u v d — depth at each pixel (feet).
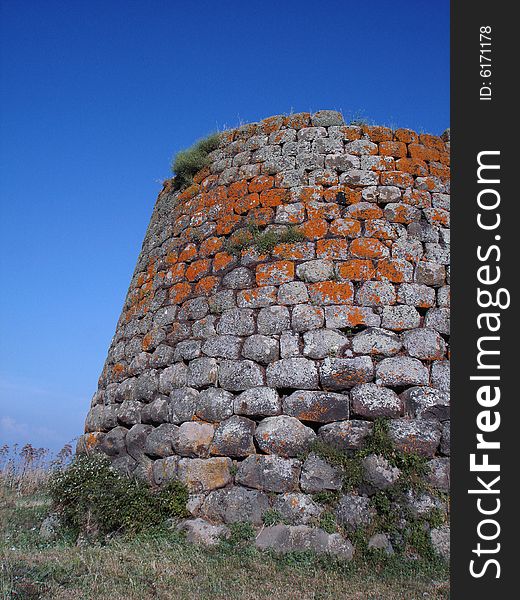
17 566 21.66
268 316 28.63
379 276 28.73
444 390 26.81
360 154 31.68
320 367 27.09
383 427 25.90
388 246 29.50
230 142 34.81
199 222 33.40
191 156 35.60
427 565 23.21
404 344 27.58
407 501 24.50
